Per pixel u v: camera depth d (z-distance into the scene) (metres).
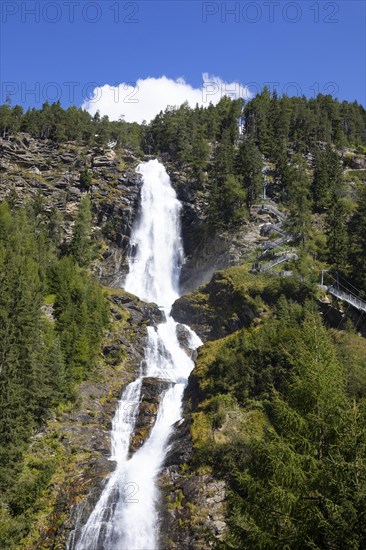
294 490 22.52
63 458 54.25
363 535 19.88
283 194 112.00
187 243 107.88
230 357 59.50
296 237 91.25
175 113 148.62
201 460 48.81
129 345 75.56
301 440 24.12
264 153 132.38
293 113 149.12
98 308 76.06
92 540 46.28
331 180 111.06
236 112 149.88
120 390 66.75
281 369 53.91
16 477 50.16
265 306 72.38
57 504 48.75
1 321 60.22
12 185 112.12
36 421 57.38
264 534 22.22
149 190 114.62
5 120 129.62
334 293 69.06
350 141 152.62
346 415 23.08
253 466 26.39
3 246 81.25
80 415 60.44
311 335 29.39
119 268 104.25
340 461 21.38
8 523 46.38
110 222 108.75
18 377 56.78
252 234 97.38
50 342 65.25
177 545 43.53
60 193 113.19
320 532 21.09
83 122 139.88
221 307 78.75
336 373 26.62
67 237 104.56
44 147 127.25
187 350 78.12
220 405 54.03
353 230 84.06
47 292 78.25
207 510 44.31
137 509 47.31
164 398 64.19
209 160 124.38
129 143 136.75
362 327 66.19
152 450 56.69
